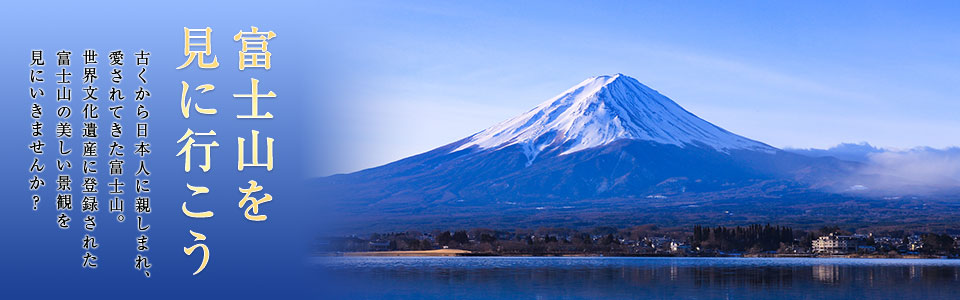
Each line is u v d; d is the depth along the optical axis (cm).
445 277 16775
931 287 15075
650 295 13462
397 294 13262
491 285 14975
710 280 16588
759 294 13800
